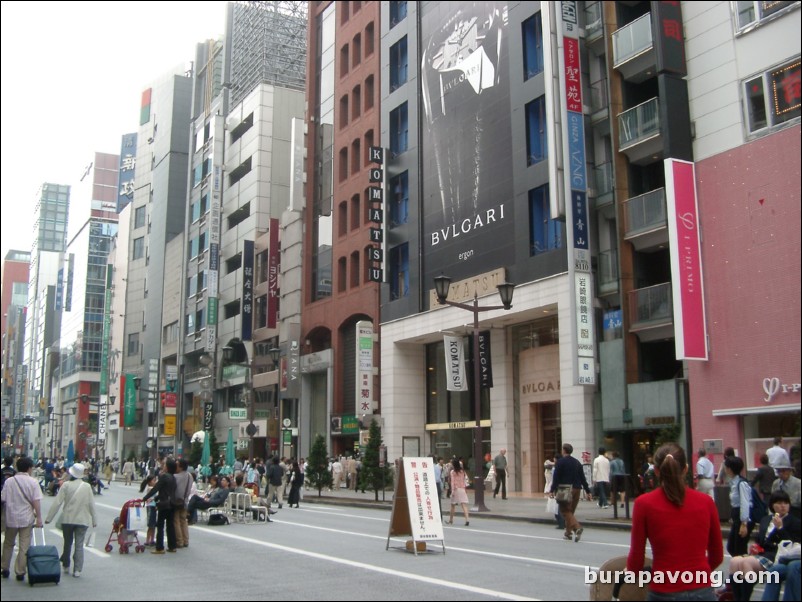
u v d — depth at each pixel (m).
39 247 175.38
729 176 21.78
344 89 48.34
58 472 34.12
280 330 52.47
